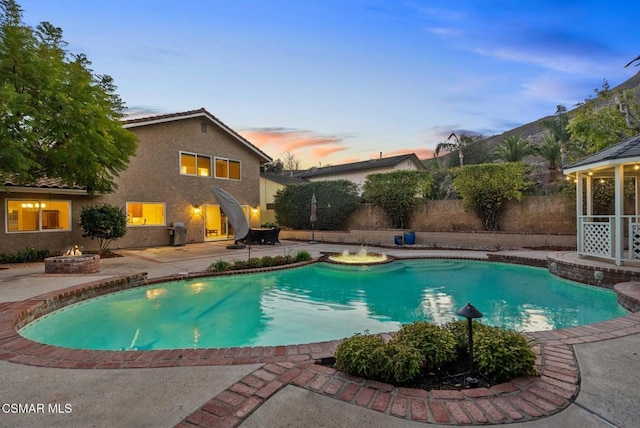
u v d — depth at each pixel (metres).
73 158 9.18
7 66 8.04
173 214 16.88
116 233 13.12
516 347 2.91
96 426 2.30
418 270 10.43
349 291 8.14
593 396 2.60
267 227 19.48
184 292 7.82
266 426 2.26
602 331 4.03
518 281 8.95
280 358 3.39
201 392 2.72
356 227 18.83
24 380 2.98
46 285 6.82
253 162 20.80
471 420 2.31
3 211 11.94
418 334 3.28
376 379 2.92
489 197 14.80
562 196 13.70
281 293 7.96
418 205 16.92
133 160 15.45
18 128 8.05
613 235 8.19
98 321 5.97
